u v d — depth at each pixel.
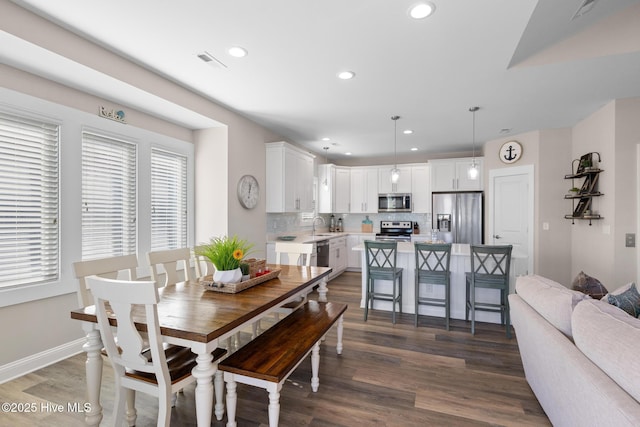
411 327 3.45
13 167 2.36
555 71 2.74
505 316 3.31
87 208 2.86
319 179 6.68
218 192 3.91
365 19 2.02
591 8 2.23
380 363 2.61
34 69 2.35
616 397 1.05
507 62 2.59
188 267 2.79
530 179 4.74
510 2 1.84
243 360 1.74
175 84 3.07
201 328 1.51
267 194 4.73
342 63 2.62
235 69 2.75
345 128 4.68
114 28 2.14
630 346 1.13
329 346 2.94
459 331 3.34
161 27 2.13
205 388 1.51
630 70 2.72
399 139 5.36
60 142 2.62
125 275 3.20
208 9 1.93
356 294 4.86
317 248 5.19
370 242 3.62
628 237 3.37
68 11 1.96
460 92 3.24
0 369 2.28
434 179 6.07
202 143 3.98
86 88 2.70
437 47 2.36
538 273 4.63
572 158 4.48
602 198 3.68
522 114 3.95
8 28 1.87
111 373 2.43
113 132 3.05
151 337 1.44
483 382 2.32
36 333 2.50
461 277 3.77
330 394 2.15
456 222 5.75
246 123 4.22
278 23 2.07
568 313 1.63
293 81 2.98
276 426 1.60
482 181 5.74
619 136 3.40
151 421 1.89
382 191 6.74
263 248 4.68
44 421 1.87
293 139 5.39
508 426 1.83
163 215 3.63
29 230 2.45
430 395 2.15
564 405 1.50
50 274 2.57
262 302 1.94
